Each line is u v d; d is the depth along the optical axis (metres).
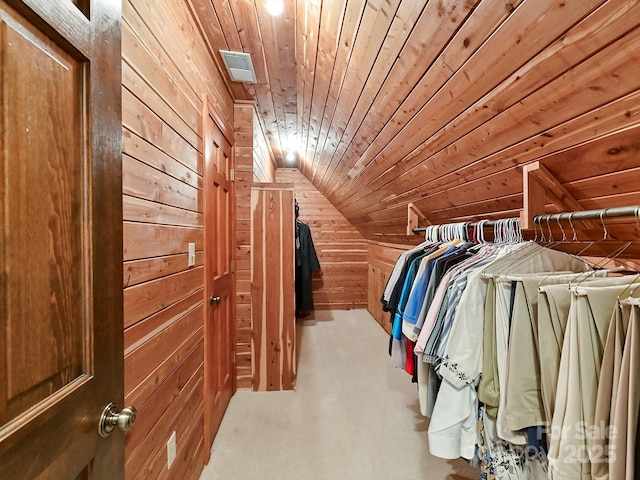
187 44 1.34
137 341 0.92
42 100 0.48
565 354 0.76
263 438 1.77
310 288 4.20
